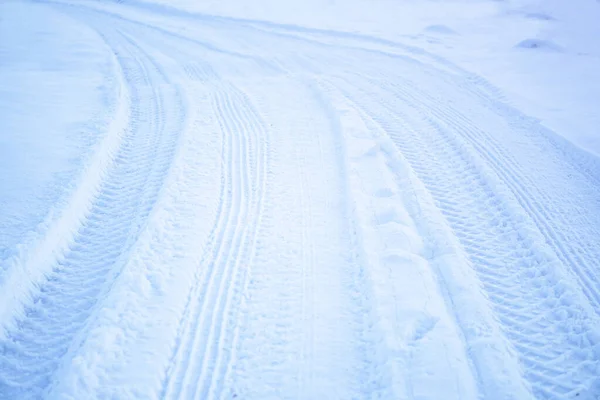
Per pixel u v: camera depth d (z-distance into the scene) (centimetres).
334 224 681
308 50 1656
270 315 527
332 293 558
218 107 1108
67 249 619
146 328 494
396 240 634
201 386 446
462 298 543
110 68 1351
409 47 1656
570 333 502
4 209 650
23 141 845
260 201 730
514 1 2627
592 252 632
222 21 2019
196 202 709
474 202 747
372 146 898
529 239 648
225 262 603
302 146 915
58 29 1783
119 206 711
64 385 425
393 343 476
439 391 431
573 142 934
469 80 1348
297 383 450
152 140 917
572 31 1962
